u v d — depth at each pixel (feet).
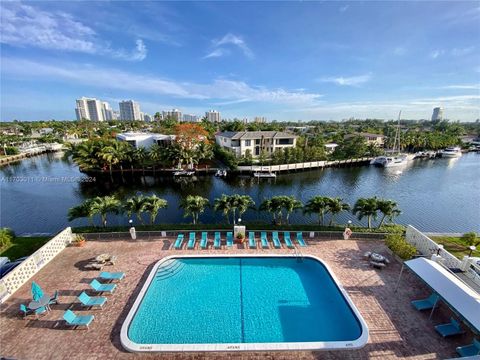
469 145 311.68
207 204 77.05
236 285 50.52
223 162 197.67
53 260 56.18
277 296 47.60
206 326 40.34
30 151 263.70
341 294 46.26
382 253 59.88
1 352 34.63
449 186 149.48
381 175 178.19
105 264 54.65
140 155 174.09
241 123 334.44
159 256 57.98
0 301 43.29
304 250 60.95
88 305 42.09
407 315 41.39
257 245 63.16
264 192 136.26
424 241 58.54
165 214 97.86
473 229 93.81
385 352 34.96
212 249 61.11
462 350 34.09
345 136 320.91
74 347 35.35
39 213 105.19
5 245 64.49
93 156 173.78
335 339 38.58
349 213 100.22
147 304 44.83
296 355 34.65
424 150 277.23
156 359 33.83
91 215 70.08
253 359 34.09
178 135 189.37
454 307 34.58
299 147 207.10
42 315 41.04
